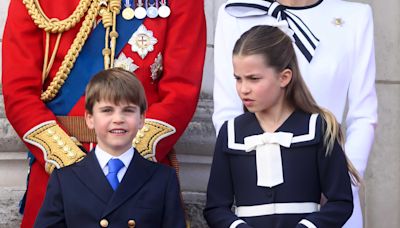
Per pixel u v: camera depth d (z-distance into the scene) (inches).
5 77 633.0
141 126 573.6
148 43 641.0
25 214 627.2
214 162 575.5
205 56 706.8
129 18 644.1
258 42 558.3
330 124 557.0
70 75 635.5
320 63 611.2
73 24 636.7
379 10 815.7
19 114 621.3
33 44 640.4
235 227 550.3
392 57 815.1
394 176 815.7
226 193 571.5
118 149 562.9
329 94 609.3
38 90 633.6
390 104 818.2
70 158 601.6
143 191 560.4
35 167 628.4
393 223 814.5
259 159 557.0
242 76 559.8
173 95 629.9
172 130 622.8
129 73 570.6
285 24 594.6
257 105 558.3
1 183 745.6
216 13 789.9
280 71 559.5
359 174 596.1
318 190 558.6
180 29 645.9
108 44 639.1
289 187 550.9
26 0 641.6
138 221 554.3
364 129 609.9
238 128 571.5
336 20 624.1
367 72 620.7
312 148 553.9
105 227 549.3
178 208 568.1
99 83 561.0
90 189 557.6
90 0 641.6
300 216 548.7
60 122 629.3
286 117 565.0
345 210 549.6
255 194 555.8
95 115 562.9
